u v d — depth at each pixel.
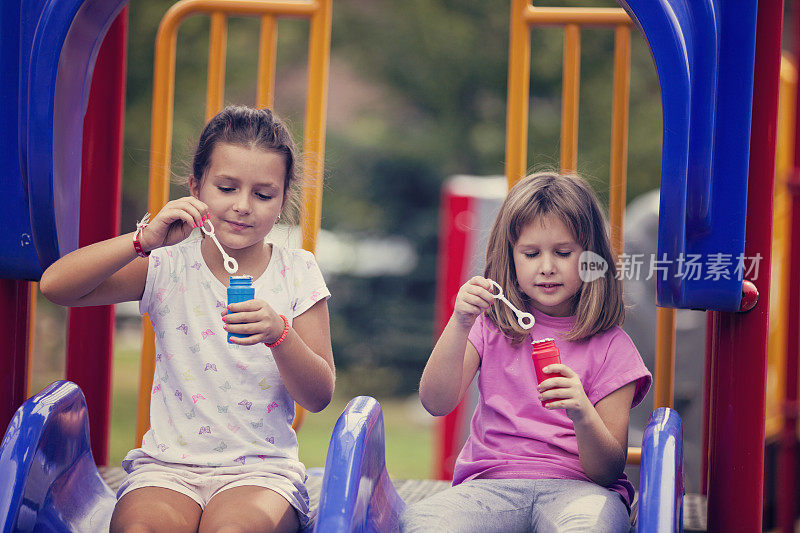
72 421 4.86
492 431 5.21
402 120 27.36
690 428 10.56
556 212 5.14
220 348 5.00
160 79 6.48
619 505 4.65
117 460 16.02
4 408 5.32
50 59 4.68
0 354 5.33
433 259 25.33
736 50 4.79
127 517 4.37
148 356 6.21
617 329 5.34
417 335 24.77
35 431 4.36
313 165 6.19
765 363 5.12
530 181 5.36
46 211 4.77
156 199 6.46
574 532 4.33
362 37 26.19
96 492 5.09
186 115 22.84
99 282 4.76
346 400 24.09
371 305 24.98
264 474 4.70
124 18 6.54
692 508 6.31
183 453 4.84
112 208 6.47
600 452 4.72
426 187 26.12
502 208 5.40
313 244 6.08
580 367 5.21
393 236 26.03
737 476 5.12
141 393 6.22
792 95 9.80
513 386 5.26
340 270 25.14
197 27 23.89
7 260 5.09
